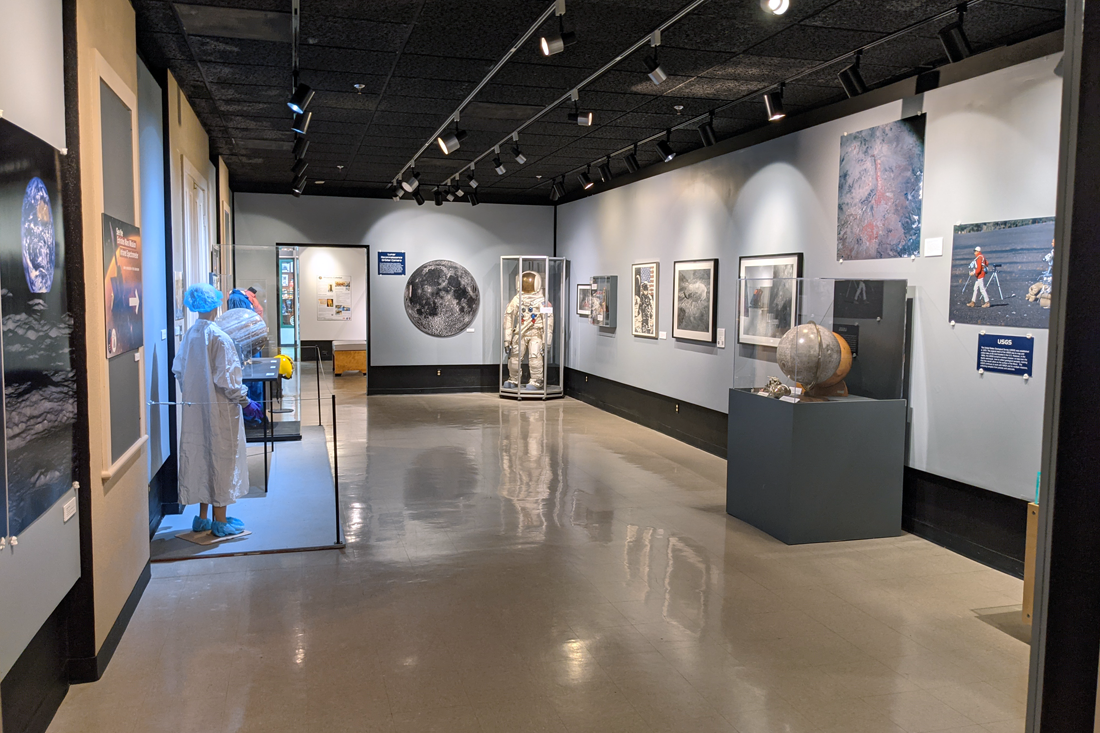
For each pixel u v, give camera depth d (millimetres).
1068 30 1280
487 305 12969
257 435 8031
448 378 12898
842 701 3143
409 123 7449
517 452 8133
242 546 4984
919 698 3178
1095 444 1248
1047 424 1325
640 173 9781
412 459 7715
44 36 2787
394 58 5355
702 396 8375
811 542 5180
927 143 5188
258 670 3326
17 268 2453
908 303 5348
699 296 8344
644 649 3582
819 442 5129
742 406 5668
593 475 7129
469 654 3504
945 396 5070
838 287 5121
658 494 6465
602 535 5316
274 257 7758
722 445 7965
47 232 2768
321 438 8227
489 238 12875
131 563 3869
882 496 5289
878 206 5656
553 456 7957
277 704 3045
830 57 5211
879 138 5637
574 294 12320
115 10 3688
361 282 17734
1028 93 4461
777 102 5656
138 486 4031
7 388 2354
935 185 5129
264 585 4328
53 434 2820
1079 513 1272
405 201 12477
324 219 12164
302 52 5238
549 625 3836
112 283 3459
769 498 5352
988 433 4758
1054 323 1311
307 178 11195
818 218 6383
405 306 12609
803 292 5094
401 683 3227
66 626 3152
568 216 12562
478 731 2869
